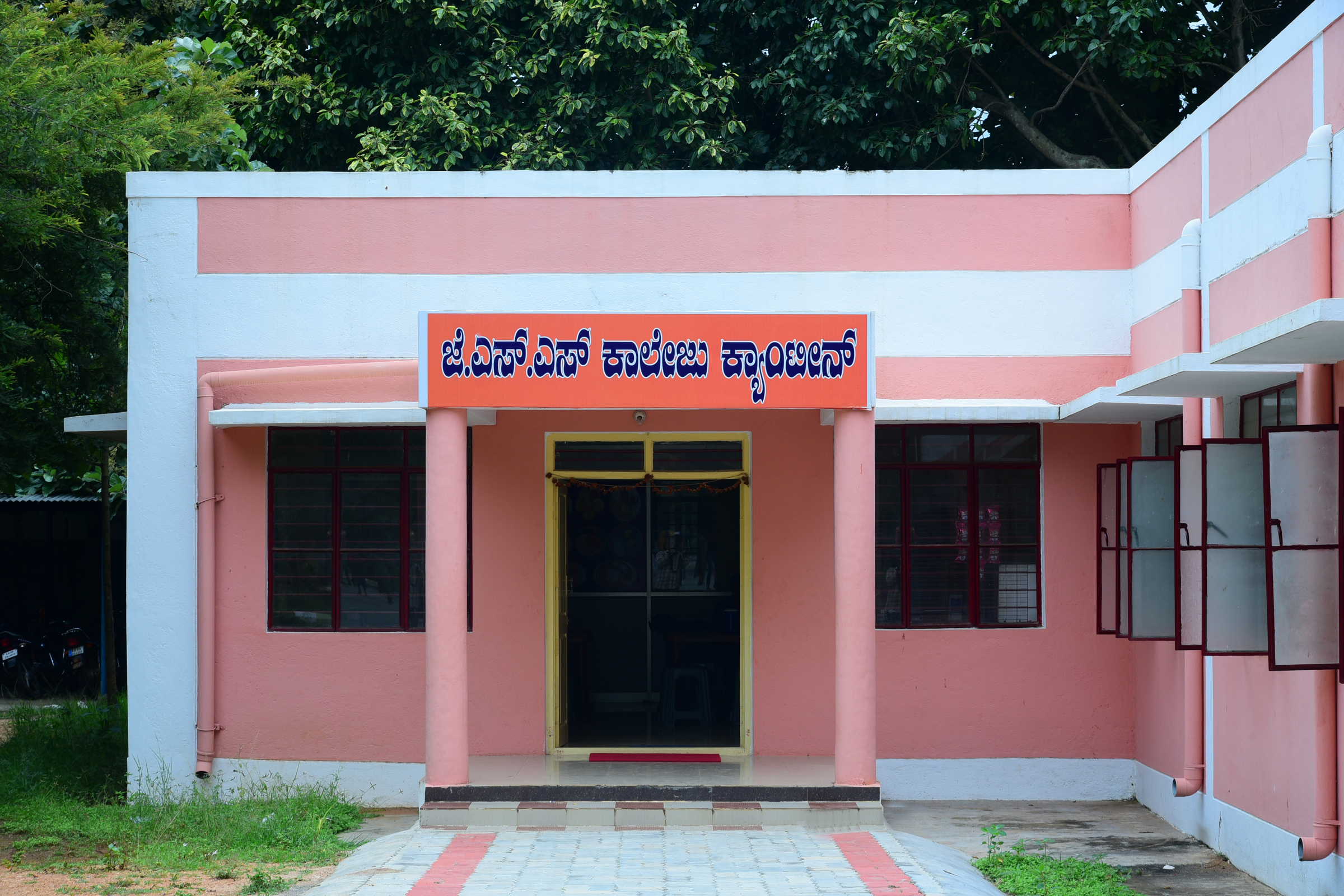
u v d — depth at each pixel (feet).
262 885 23.39
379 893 21.98
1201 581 25.22
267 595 32.78
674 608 38.40
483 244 32.78
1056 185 33.06
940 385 32.83
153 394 32.71
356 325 32.83
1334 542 21.17
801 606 32.86
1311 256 22.17
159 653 32.40
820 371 28.40
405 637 32.68
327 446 33.19
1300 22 23.08
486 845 26.20
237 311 32.83
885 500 33.32
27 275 40.09
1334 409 22.15
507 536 32.96
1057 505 33.12
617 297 32.68
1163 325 30.32
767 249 32.78
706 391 28.35
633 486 34.19
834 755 32.37
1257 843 25.11
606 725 36.11
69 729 41.27
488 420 32.89
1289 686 23.73
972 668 32.86
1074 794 32.65
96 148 34.78
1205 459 23.43
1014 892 23.67
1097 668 32.89
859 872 23.57
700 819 28.17
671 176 32.83
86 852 26.81
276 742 32.55
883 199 32.96
